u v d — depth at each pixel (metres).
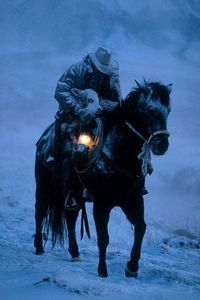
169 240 16.59
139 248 9.43
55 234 11.43
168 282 9.25
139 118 9.12
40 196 11.63
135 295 7.89
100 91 10.09
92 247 13.62
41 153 11.37
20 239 13.77
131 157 9.21
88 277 9.02
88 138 9.42
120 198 9.35
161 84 9.02
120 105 9.48
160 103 8.87
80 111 9.59
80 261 10.95
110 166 9.22
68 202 10.23
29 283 8.06
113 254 12.26
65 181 10.29
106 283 8.26
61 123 10.49
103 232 9.31
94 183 9.35
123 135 9.23
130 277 9.41
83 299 7.40
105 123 9.48
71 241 11.09
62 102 10.01
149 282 9.22
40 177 11.60
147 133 9.08
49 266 9.53
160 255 13.89
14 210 18.09
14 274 8.67
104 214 9.34
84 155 9.36
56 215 11.36
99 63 10.00
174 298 7.93
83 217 10.25
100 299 7.50
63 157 10.42
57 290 7.73
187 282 9.31
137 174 9.24
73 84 10.08
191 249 15.84
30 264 9.50
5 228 15.02
